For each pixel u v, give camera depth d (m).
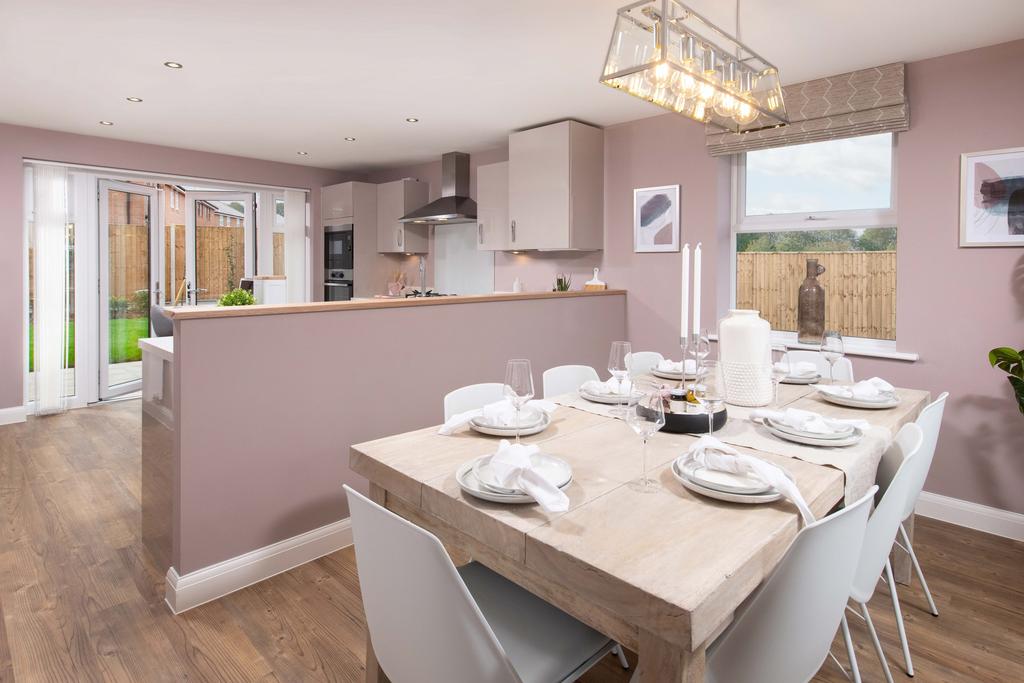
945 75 2.92
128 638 2.01
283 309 2.37
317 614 2.17
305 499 2.51
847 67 3.08
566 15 2.54
